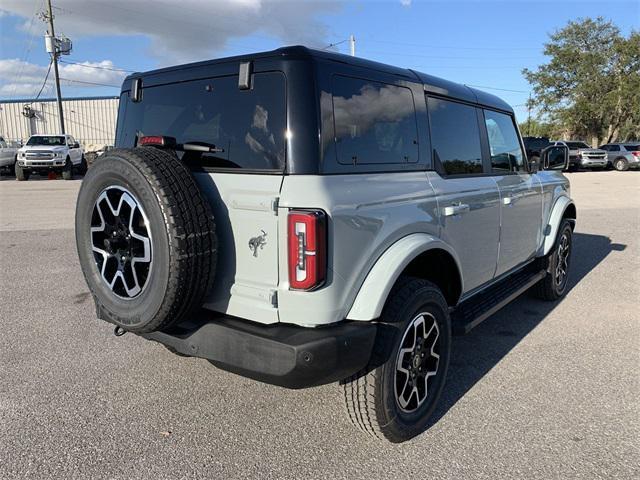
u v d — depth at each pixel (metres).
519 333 4.78
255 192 2.55
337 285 2.53
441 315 3.17
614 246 8.86
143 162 2.54
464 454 2.91
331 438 3.07
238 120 2.72
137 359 4.16
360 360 2.62
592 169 31.52
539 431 3.14
